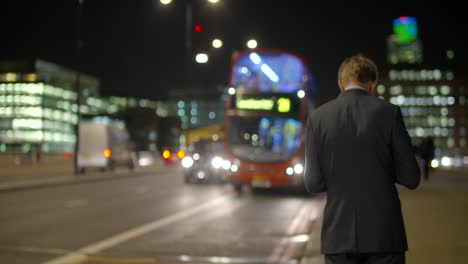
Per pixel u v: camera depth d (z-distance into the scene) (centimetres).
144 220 1350
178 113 16475
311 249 892
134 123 9212
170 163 6912
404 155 310
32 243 988
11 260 828
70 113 18700
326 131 318
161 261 840
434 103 19650
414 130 19600
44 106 17275
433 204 1516
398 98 19625
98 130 4003
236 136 2234
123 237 1073
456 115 19625
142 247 962
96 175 3659
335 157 313
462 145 19588
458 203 1543
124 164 4522
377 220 302
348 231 304
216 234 1135
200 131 4022
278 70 2209
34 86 17225
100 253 897
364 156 309
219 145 2986
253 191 2464
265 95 2208
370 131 310
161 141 9562
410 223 1127
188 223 1305
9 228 1184
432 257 756
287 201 1977
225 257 881
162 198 1994
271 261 851
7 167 5119
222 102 15825
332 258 314
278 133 2206
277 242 1042
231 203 1856
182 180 3266
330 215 312
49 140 17462
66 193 2188
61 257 858
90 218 1375
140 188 2533
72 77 19262
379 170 308
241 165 2219
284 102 2194
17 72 17425
